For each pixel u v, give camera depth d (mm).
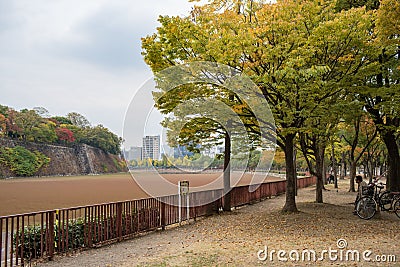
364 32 11406
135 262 7203
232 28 11938
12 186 39844
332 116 13531
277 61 11328
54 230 8125
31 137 68000
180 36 12477
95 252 8305
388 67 15234
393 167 19109
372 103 17469
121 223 9641
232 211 15984
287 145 14625
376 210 13070
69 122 83938
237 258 7152
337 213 14625
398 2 10789
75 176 65875
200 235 10281
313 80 11227
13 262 7438
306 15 11281
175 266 6672
